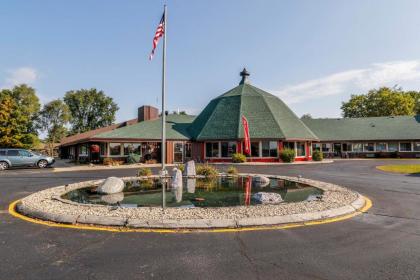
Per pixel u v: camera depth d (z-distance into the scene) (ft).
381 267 13.34
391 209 25.38
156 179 47.67
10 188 38.58
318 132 149.28
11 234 18.20
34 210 23.31
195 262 13.91
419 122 143.43
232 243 16.58
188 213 22.38
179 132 105.29
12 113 133.80
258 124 103.04
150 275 12.51
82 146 114.21
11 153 75.36
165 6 53.72
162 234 18.28
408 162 99.40
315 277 12.32
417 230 19.16
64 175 56.13
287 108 120.98
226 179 47.88
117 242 16.75
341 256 14.67
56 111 184.14
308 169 70.90
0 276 12.37
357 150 143.64
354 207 25.27
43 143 199.21
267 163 94.27
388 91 198.39
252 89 121.19
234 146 100.42
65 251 15.31
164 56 52.95
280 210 23.43
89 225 20.17
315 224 20.61
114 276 12.41
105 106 235.81
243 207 24.68
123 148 93.81
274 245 16.26
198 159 102.99
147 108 115.03
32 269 13.10
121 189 35.27
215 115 109.91
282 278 12.22
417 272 12.82
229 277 12.32
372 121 151.53
